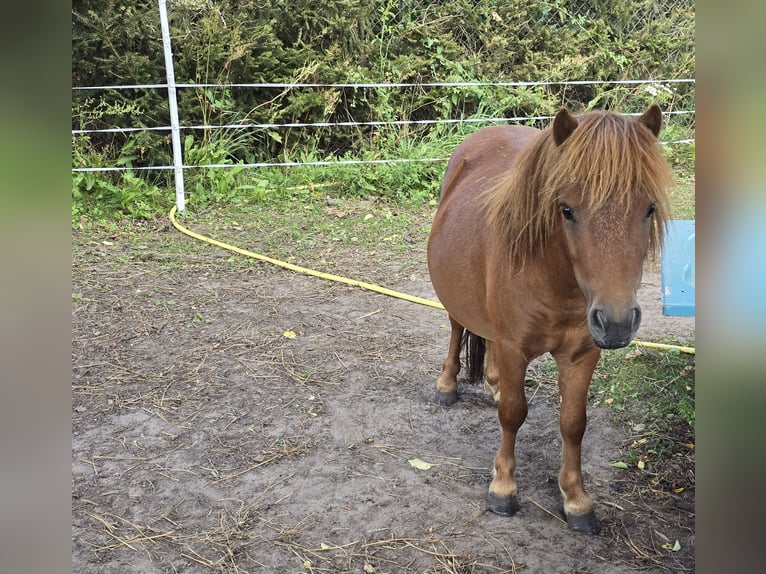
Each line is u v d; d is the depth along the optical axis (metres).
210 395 3.76
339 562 2.56
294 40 8.36
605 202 1.98
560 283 2.33
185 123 7.80
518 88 8.81
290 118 8.24
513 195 2.39
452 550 2.61
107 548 2.64
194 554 2.61
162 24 6.74
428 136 8.34
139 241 6.27
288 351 4.25
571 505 2.72
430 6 8.71
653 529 2.69
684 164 8.38
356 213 7.19
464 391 3.82
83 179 6.96
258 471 3.12
